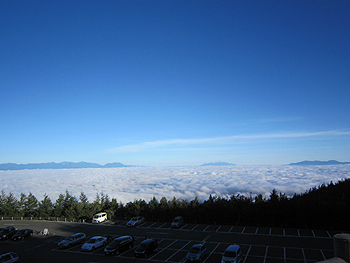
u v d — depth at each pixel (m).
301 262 23.95
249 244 30.22
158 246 31.50
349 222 34.50
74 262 27.14
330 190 44.19
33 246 34.03
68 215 51.84
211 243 31.52
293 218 37.31
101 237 33.50
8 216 56.19
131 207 51.81
